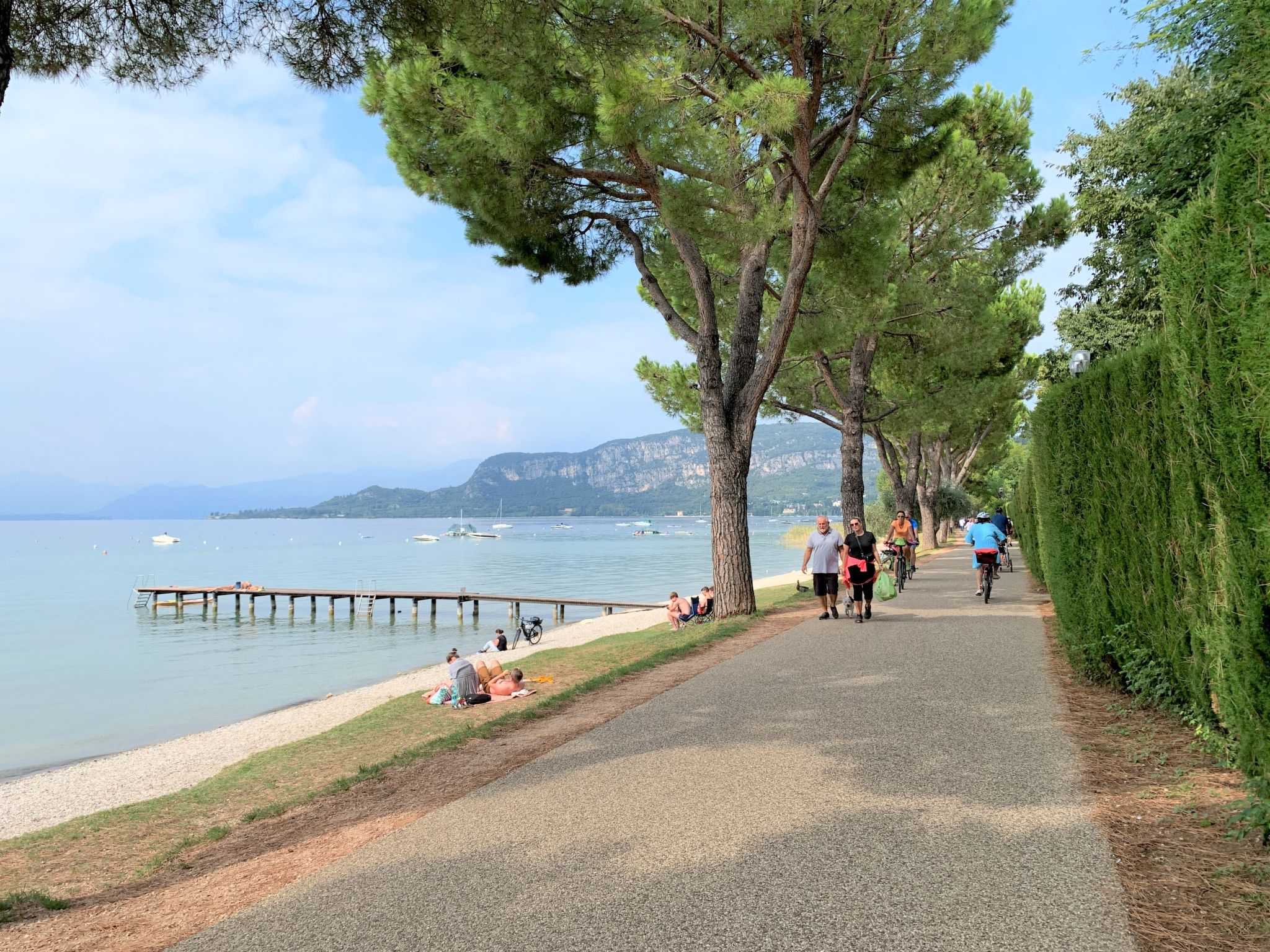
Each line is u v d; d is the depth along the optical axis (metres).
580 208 15.23
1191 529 5.52
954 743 5.99
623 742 6.61
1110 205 16.47
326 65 7.55
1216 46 7.46
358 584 64.31
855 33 11.36
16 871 5.76
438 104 12.66
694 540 183.88
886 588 15.89
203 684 23.52
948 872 3.76
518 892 3.80
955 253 21.05
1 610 49.84
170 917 4.03
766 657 10.34
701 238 12.60
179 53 7.36
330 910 3.76
